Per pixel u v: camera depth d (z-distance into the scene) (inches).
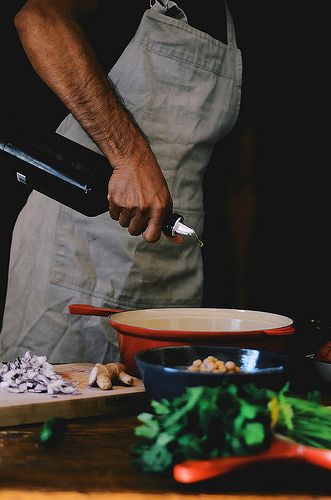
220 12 83.9
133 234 68.5
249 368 51.1
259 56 92.4
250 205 93.9
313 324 70.6
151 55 79.6
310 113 117.0
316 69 114.3
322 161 119.4
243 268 94.7
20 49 99.2
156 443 38.4
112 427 48.6
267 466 38.7
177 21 79.0
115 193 66.2
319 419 41.5
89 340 81.4
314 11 109.3
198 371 46.8
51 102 98.0
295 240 121.7
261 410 38.4
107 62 82.9
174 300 84.4
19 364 56.3
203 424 37.8
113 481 38.2
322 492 37.6
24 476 38.7
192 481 36.2
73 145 68.9
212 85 82.1
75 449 43.4
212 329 64.3
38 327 83.0
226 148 92.7
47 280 82.6
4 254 115.9
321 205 120.6
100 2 73.6
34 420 49.0
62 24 65.6
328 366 58.0
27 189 113.7
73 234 81.7
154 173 66.3
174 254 83.2
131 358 56.5
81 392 52.5
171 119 80.8
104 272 81.4
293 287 122.5
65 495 36.8
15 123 70.6
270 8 97.0
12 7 99.8
